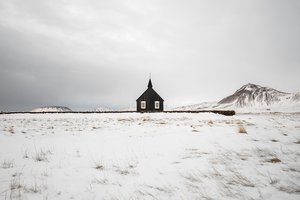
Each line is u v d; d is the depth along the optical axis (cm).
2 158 759
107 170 629
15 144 1004
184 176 562
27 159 748
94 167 660
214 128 1367
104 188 500
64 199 445
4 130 1470
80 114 3656
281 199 417
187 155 764
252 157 714
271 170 582
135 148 898
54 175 589
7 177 570
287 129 1284
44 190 488
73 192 479
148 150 858
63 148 918
